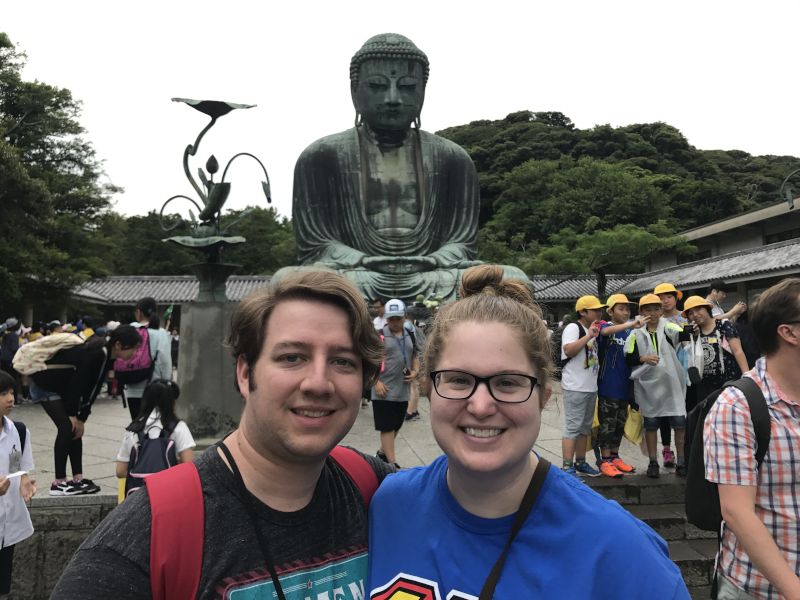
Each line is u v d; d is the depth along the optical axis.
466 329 1.77
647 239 26.89
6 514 4.45
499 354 1.72
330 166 15.60
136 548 1.54
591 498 1.73
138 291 34.12
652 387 6.62
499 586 1.64
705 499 2.84
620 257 27.47
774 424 2.56
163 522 1.56
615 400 6.71
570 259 27.12
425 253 15.54
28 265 22.88
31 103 26.34
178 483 1.64
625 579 1.57
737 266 26.00
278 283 1.81
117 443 8.83
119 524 1.58
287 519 1.71
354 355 1.78
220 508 1.64
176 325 33.56
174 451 4.62
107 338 6.51
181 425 4.73
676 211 41.16
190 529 1.58
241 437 1.79
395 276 14.40
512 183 39.66
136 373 6.83
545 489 1.74
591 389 6.41
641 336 6.57
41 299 24.88
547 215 36.62
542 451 7.84
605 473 6.65
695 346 6.77
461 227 15.94
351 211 15.48
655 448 6.69
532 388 1.74
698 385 6.87
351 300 1.76
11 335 13.15
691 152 48.69
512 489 1.75
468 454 1.70
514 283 2.37
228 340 1.86
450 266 14.89
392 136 16.02
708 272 27.55
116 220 31.31
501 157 46.22
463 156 16.19
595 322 6.41
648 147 46.75
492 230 39.62
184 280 35.59
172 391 4.77
